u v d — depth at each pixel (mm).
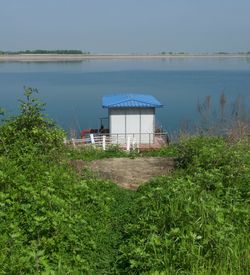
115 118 27766
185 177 12609
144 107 27562
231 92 66188
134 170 16141
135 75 149375
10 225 8086
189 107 52719
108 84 99188
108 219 10500
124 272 7902
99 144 23125
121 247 8633
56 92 79375
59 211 9133
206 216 8680
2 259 6887
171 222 8781
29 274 6676
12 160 12227
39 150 13742
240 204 10164
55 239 8211
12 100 63000
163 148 20203
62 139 14781
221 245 7879
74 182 11547
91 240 8977
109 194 12297
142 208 10367
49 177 10938
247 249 8172
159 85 93125
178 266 7504
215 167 13148
